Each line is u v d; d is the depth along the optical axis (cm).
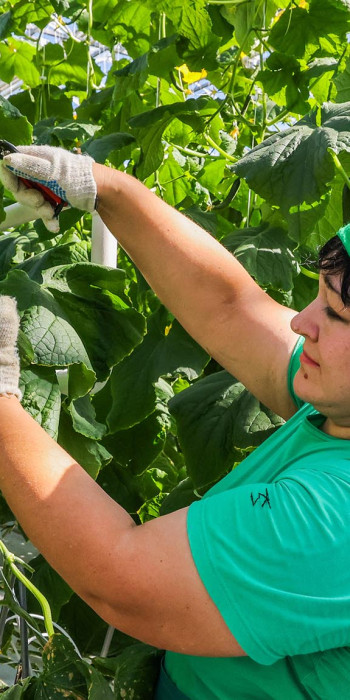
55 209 147
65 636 154
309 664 116
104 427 190
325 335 115
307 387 120
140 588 110
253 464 137
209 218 232
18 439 119
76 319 185
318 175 183
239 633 108
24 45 311
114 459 231
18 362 127
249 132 289
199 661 128
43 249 223
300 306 246
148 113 223
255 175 189
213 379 220
